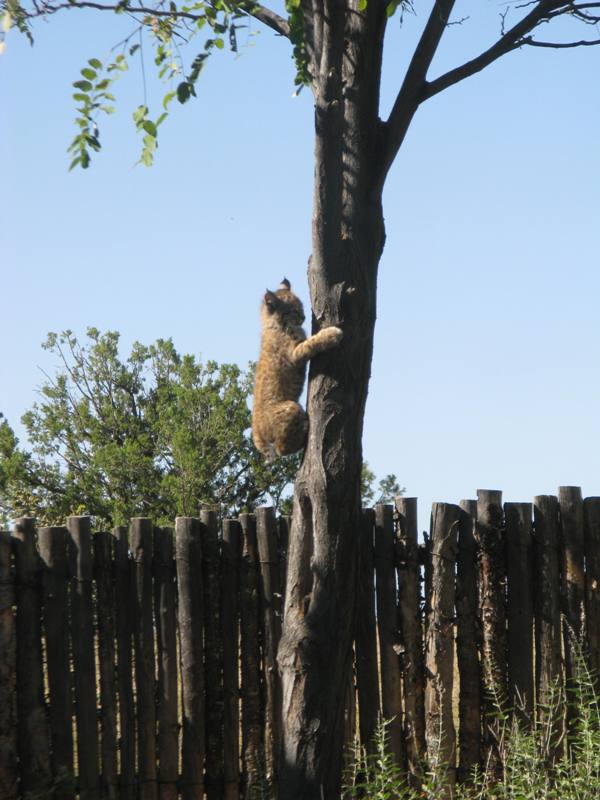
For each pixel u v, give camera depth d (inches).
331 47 495.8
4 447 1579.7
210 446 1569.9
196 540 563.8
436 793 507.8
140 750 550.9
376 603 575.8
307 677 502.3
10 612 528.4
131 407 1728.6
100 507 1494.8
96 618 552.4
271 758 562.3
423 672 574.2
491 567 578.6
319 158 512.4
